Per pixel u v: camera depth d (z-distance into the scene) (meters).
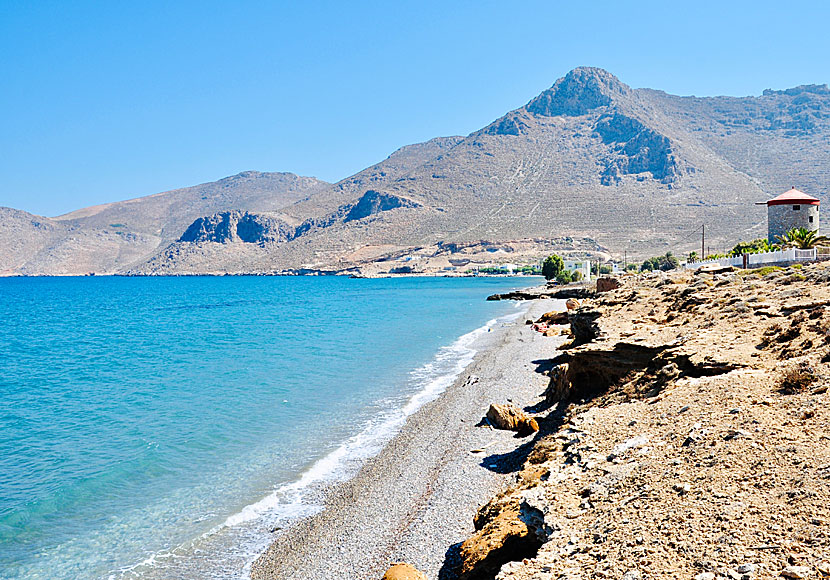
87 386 37.22
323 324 74.44
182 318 94.12
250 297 156.25
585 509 10.84
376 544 14.81
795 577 7.53
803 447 10.92
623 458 12.59
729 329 22.69
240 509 17.28
